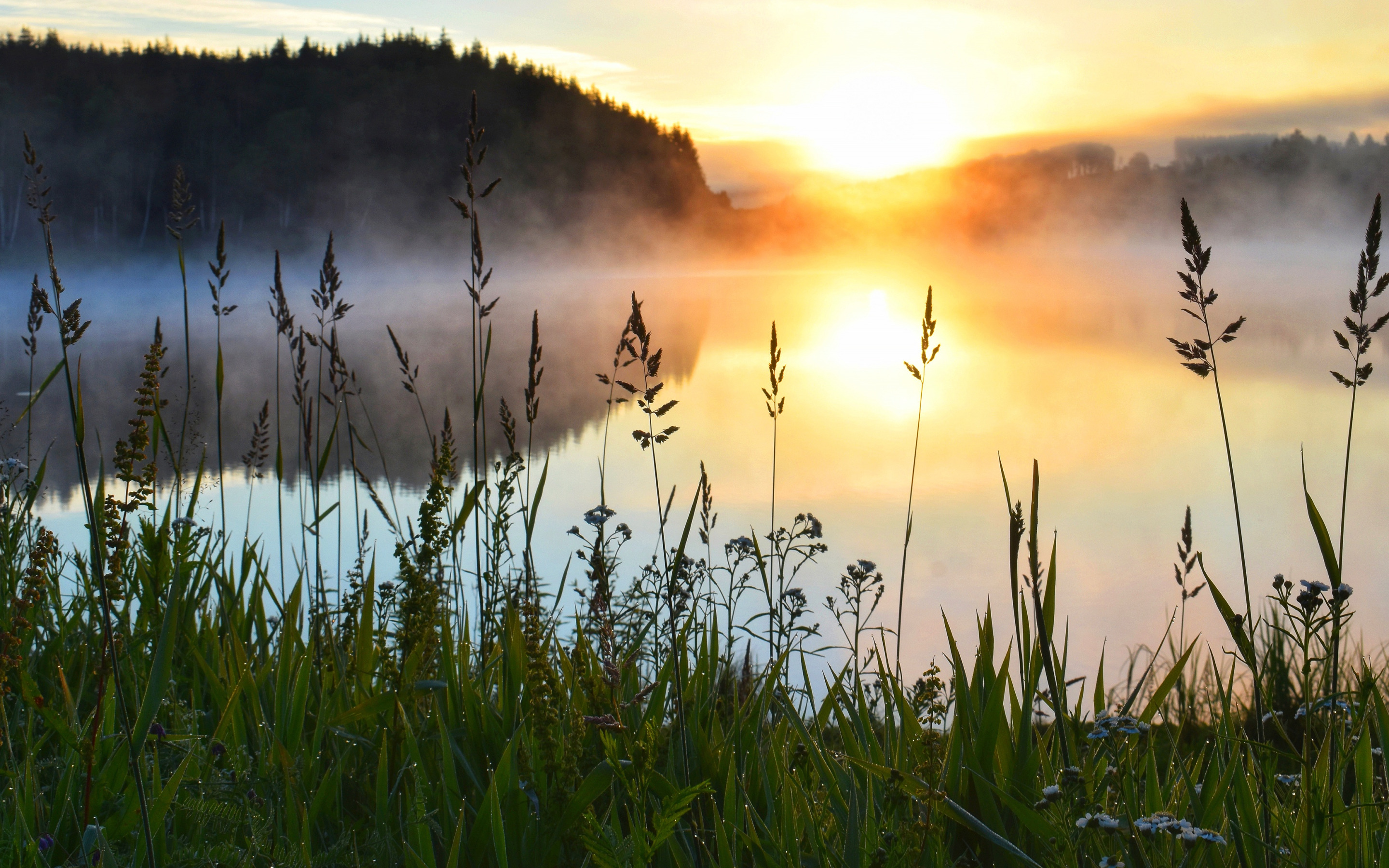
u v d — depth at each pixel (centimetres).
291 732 258
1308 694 184
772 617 316
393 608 357
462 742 264
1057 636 686
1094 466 1356
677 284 10719
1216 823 201
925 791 196
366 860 214
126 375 2534
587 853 218
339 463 379
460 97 12231
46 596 333
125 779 232
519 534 493
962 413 1814
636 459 1285
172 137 9275
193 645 292
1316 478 1275
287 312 376
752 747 249
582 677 267
